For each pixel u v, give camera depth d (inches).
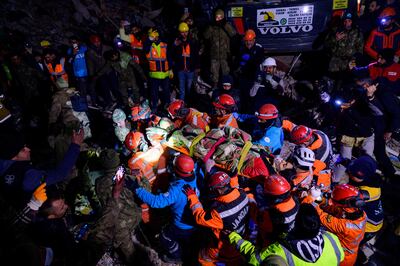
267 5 293.0
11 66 256.7
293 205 110.8
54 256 99.0
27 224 99.9
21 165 115.6
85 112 212.7
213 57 288.7
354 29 261.9
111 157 129.7
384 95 184.9
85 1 402.9
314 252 89.5
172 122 181.0
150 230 168.2
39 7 373.4
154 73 275.3
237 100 226.8
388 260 152.7
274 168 150.9
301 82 313.0
